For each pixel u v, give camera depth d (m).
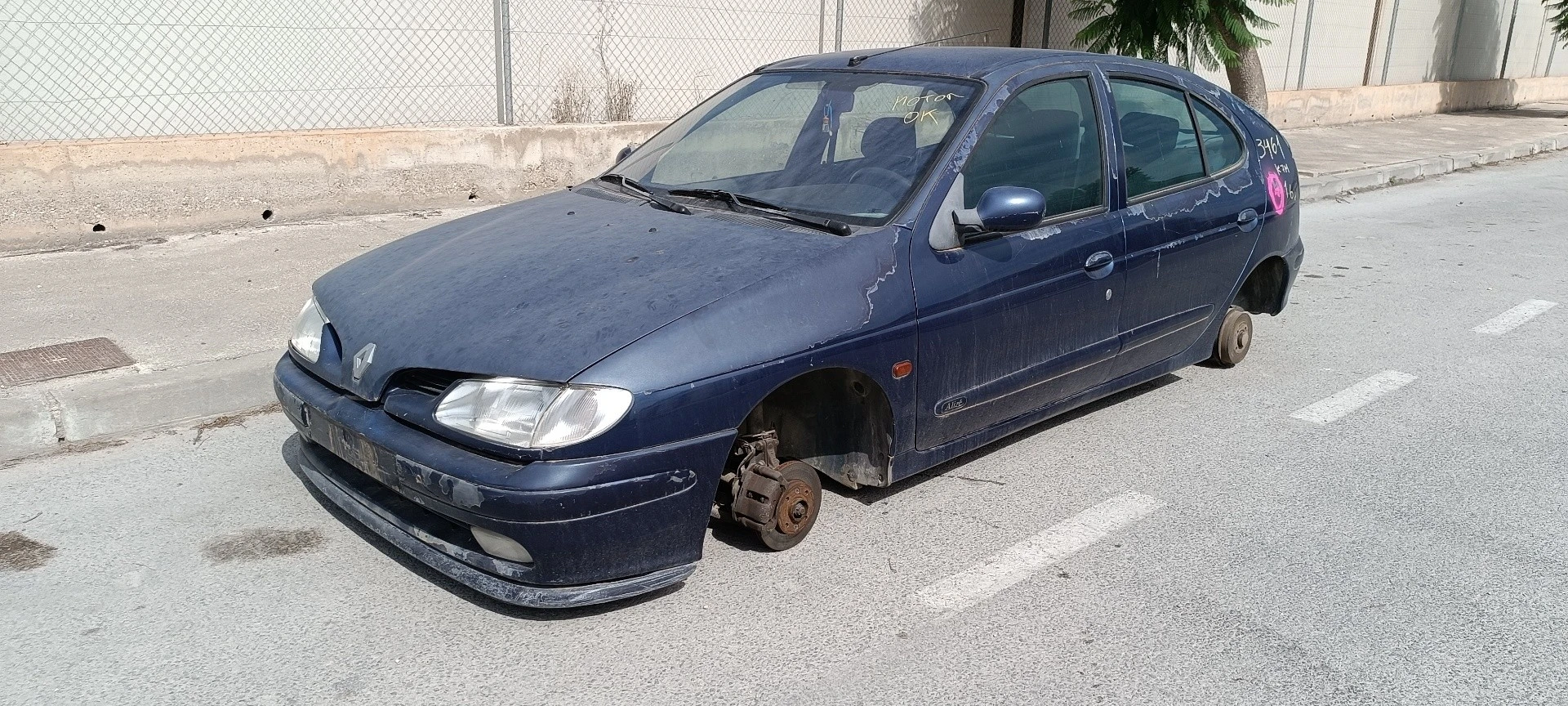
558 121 9.67
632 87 10.23
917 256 3.52
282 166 7.46
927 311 3.52
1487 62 22.67
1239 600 3.37
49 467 4.10
